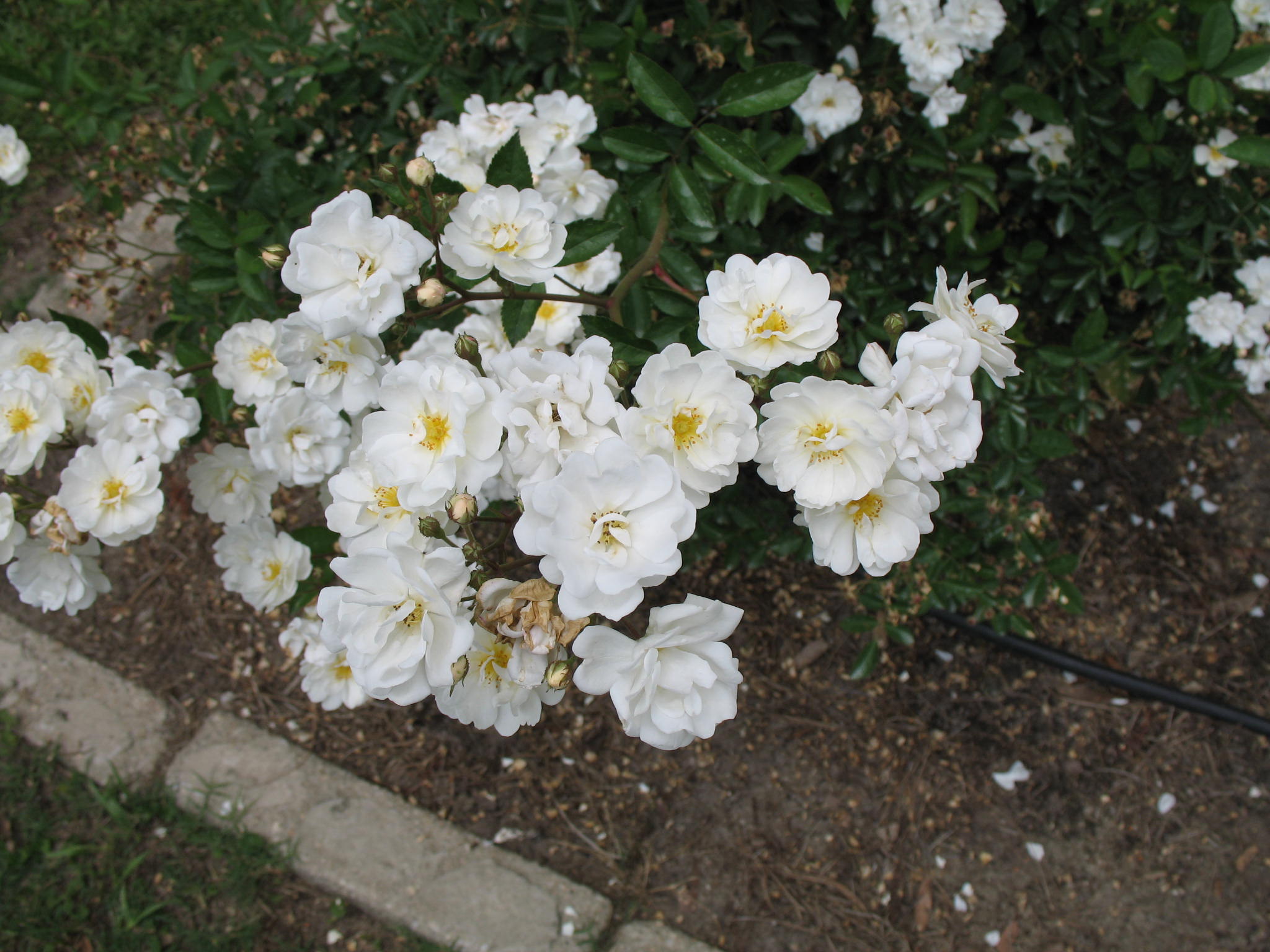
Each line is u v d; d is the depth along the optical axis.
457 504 0.39
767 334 0.40
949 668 0.79
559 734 0.77
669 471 0.36
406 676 0.38
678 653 0.38
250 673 0.80
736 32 0.62
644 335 0.54
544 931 0.69
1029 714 0.77
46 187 1.02
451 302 0.48
